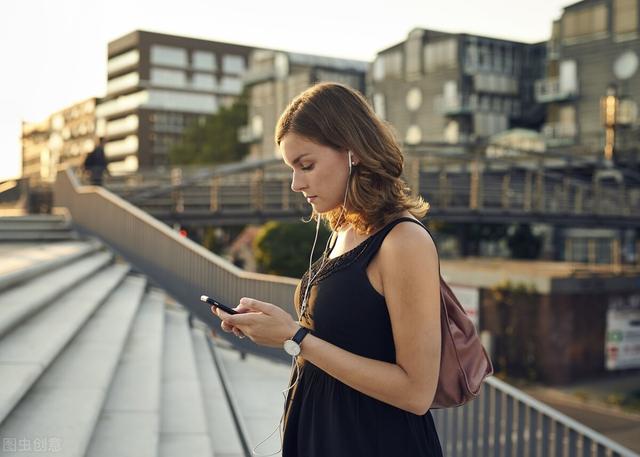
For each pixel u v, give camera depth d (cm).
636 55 4356
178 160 7488
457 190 3166
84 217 1116
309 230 2362
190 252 774
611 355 2473
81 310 515
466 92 5322
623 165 4147
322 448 146
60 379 362
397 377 133
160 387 443
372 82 6009
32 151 12612
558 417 391
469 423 470
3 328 383
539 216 2838
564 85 4719
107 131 10969
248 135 6844
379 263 138
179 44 10625
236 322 139
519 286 2445
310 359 138
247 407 547
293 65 7431
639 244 3909
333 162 141
